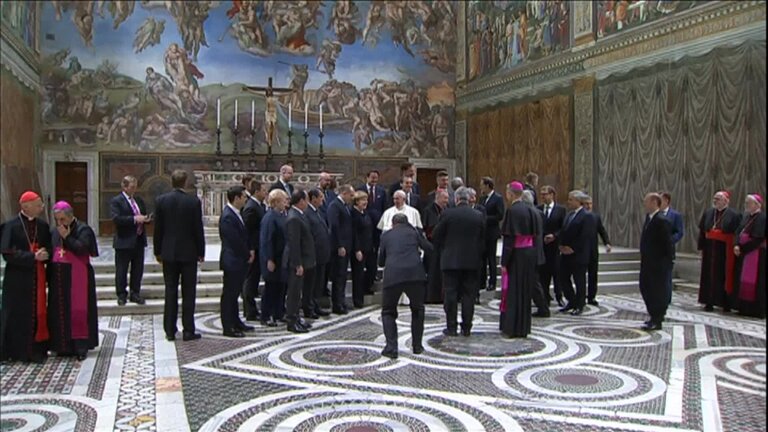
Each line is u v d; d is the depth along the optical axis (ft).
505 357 26.40
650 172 51.21
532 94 66.85
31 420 19.13
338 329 31.91
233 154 72.84
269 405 20.48
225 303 30.14
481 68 76.89
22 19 62.85
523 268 30.01
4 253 24.89
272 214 31.96
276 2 77.71
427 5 81.97
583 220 35.60
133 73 73.56
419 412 19.83
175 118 74.74
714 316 35.29
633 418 19.30
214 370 24.48
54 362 25.48
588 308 38.06
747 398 21.16
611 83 55.47
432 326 32.68
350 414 19.62
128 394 21.58
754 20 42.09
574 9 60.34
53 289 25.77
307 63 78.38
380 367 24.91
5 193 56.08
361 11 80.07
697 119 46.68
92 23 72.38
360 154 79.71
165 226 29.09
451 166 82.74
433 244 30.45
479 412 19.83
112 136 72.84
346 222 36.01
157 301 37.04
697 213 46.70
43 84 70.54
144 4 74.02
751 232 34.60
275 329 31.91
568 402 20.79
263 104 77.30
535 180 40.50
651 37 51.01
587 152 58.59
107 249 54.34
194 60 75.36
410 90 81.35
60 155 71.00
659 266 31.40
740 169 43.11
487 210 40.75
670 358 26.22
